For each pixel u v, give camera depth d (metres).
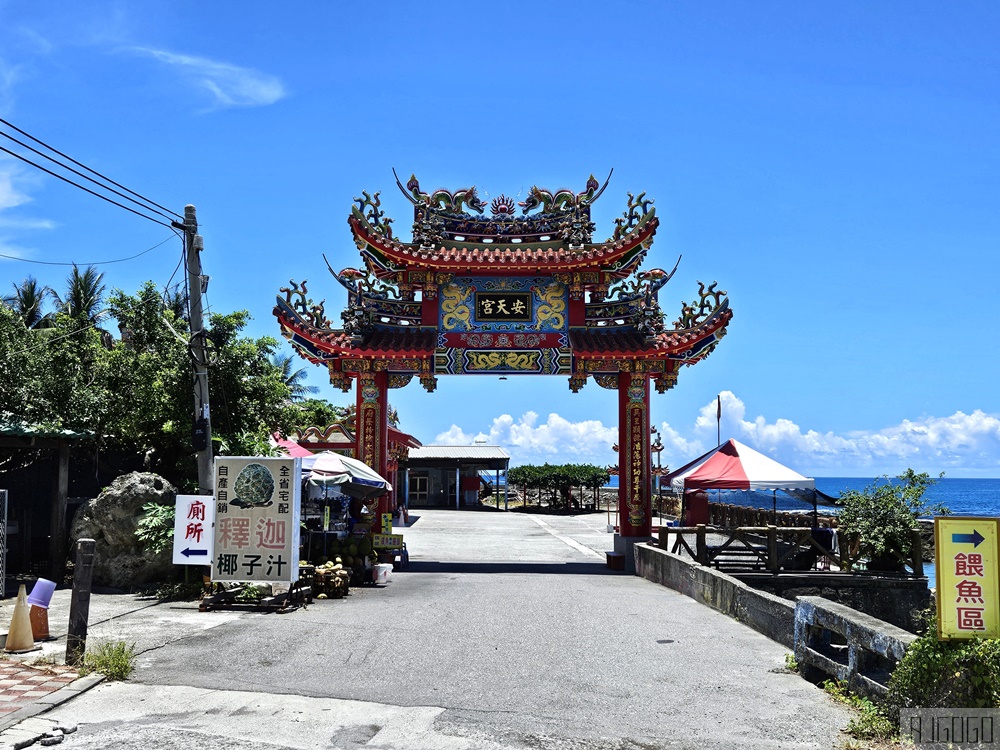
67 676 9.05
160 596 15.02
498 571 21.22
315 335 21.50
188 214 15.73
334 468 17.81
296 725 7.68
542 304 22.25
